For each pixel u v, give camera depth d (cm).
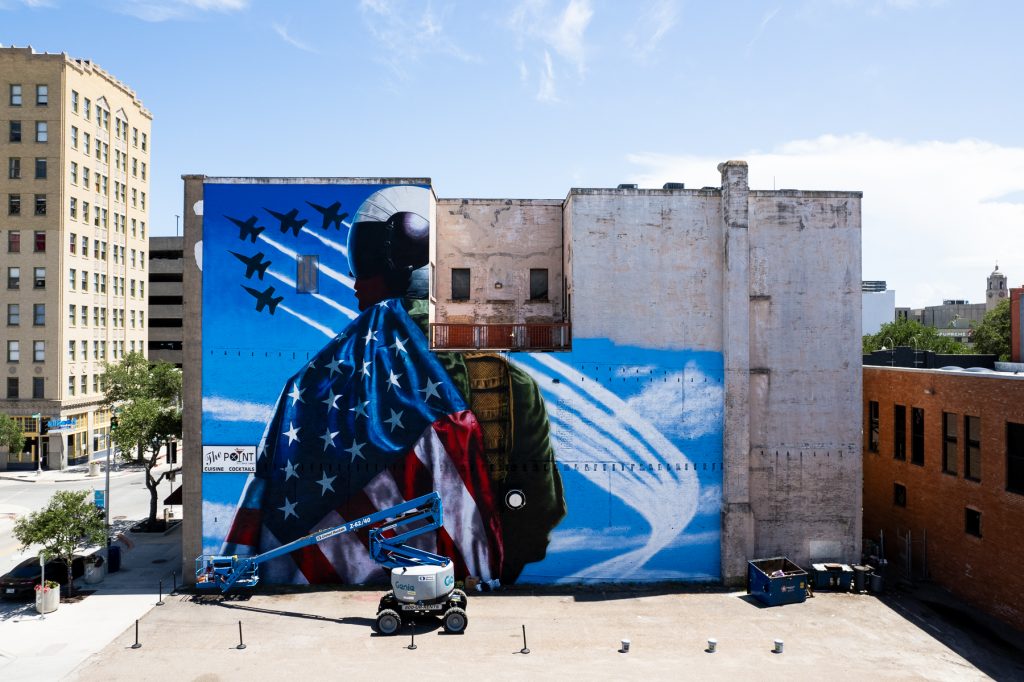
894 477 2891
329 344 2498
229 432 2488
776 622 2206
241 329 2498
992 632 2145
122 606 2308
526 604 2347
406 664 1883
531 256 2866
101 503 3002
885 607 2347
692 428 2570
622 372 2559
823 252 2628
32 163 5166
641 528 2548
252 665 1873
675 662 1912
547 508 2522
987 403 2311
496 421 2517
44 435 5178
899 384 2867
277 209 2509
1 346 5134
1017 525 2162
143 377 4375
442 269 2847
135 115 6338
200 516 2484
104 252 5803
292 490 2478
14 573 2398
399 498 2488
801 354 2611
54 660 1898
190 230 2502
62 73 5181
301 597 2381
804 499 2595
